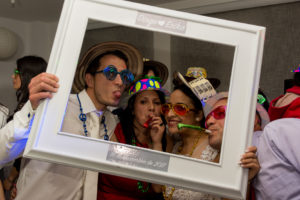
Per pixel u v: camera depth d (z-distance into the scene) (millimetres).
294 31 2127
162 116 979
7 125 1043
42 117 900
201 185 906
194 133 957
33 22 3547
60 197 1059
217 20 962
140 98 972
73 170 1067
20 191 1075
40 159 892
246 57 953
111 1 955
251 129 931
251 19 2322
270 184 933
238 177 911
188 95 962
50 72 922
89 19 952
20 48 3521
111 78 964
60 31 938
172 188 1049
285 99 1150
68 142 903
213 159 937
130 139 963
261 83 2123
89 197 1053
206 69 963
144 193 1069
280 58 2141
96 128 951
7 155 1047
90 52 955
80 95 950
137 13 961
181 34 956
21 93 1660
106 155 906
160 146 961
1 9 3250
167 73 974
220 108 953
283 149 925
